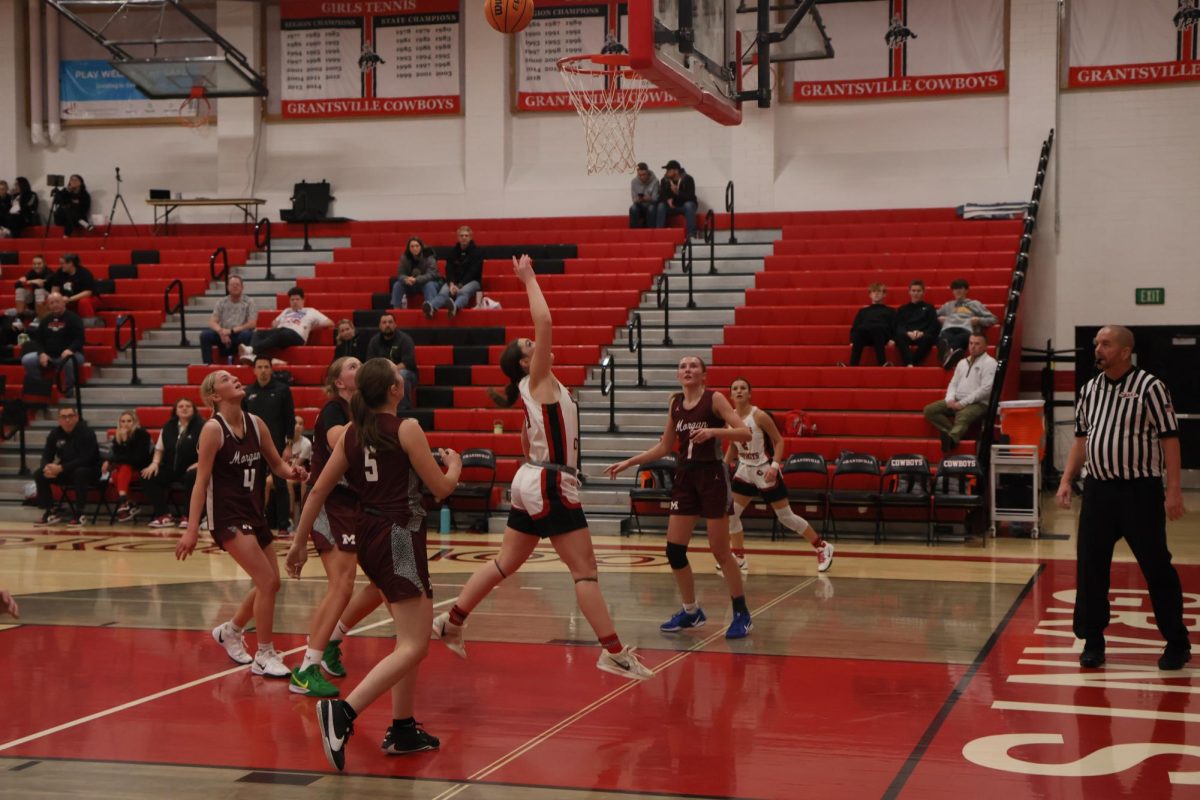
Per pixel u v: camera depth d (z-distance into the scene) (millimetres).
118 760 5148
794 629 8156
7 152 23188
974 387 14391
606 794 4664
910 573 10859
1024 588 9906
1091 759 5066
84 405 17594
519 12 11383
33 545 13086
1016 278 15812
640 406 16297
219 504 6695
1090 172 19391
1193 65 18953
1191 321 18922
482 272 19203
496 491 14844
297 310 17938
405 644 5043
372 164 22438
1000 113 20062
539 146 21891
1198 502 17234
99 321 19359
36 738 5496
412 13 22234
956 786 4711
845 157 20531
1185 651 6805
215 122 22969
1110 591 9688
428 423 16188
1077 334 19328
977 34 20016
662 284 18688
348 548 6359
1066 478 7117
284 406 13422
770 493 10805
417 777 4898
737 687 6461
